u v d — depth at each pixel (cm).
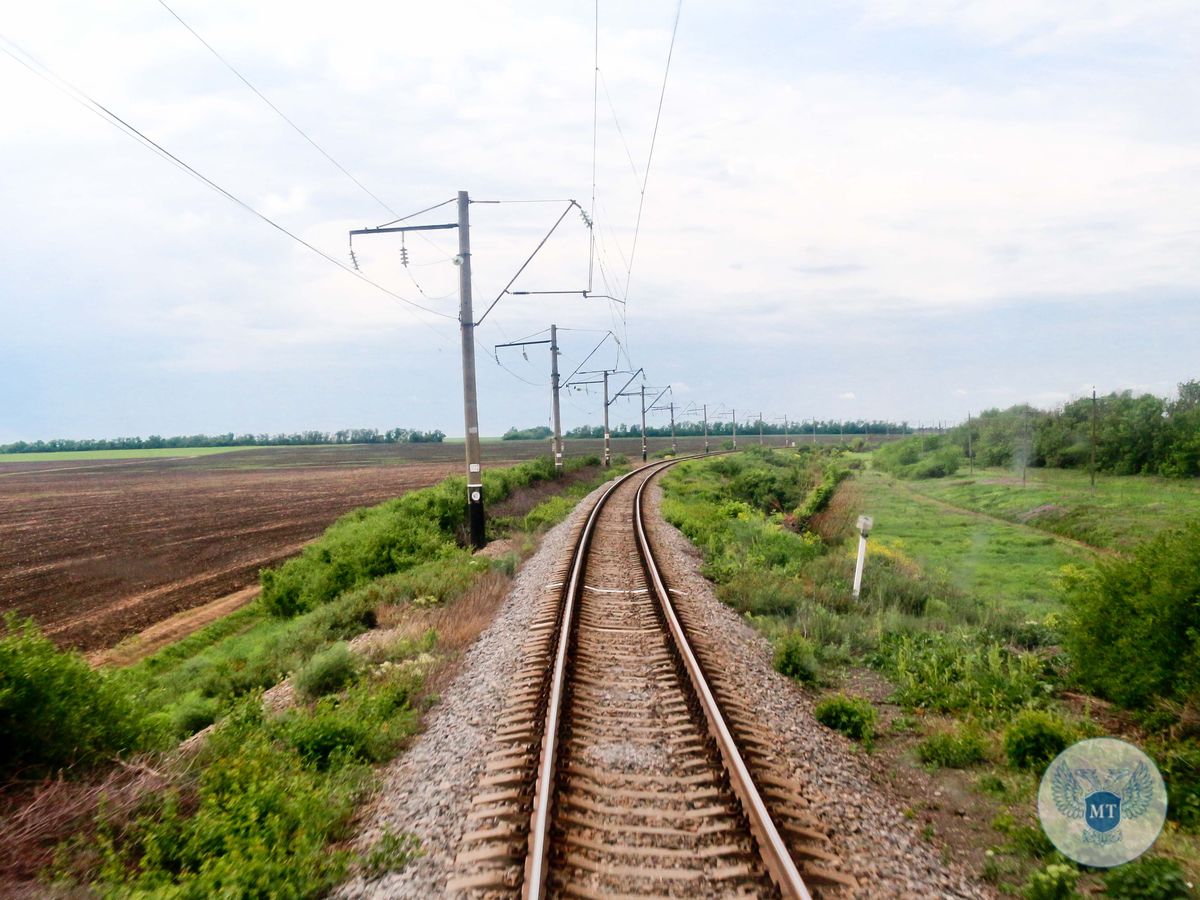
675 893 511
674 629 1146
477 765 712
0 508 6138
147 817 646
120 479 10181
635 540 2217
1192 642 786
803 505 3741
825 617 1320
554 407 5144
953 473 4697
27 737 727
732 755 692
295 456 16862
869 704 915
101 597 2555
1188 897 506
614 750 745
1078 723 816
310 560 2422
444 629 1283
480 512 2400
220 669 1509
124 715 844
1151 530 2431
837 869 539
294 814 628
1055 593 1791
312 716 899
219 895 520
